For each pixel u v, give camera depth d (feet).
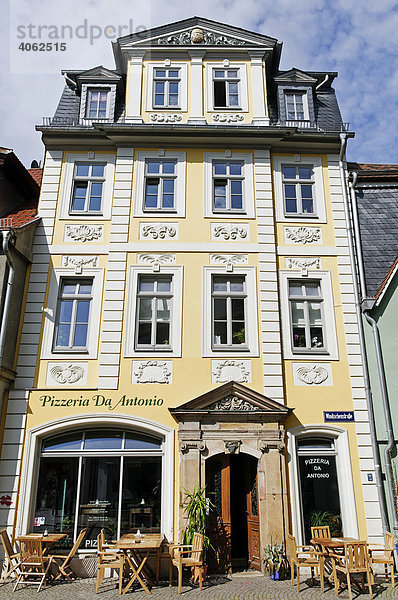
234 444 38.17
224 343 41.88
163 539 36.11
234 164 47.50
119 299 42.27
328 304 43.42
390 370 41.34
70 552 33.42
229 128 46.55
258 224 45.03
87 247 44.04
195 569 33.40
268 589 31.71
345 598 29.73
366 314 42.80
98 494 37.86
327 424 39.91
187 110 48.93
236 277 43.98
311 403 40.40
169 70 50.98
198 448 37.88
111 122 48.93
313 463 39.63
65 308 42.73
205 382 40.19
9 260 40.09
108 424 39.32
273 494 37.06
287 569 34.88
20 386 39.75
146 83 50.06
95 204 46.09
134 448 39.06
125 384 39.88
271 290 43.06
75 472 38.40
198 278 43.14
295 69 52.01
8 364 39.34
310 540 36.86
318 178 47.52
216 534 36.83
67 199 45.83
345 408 40.42
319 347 42.57
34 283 42.88
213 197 46.09
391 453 39.24
